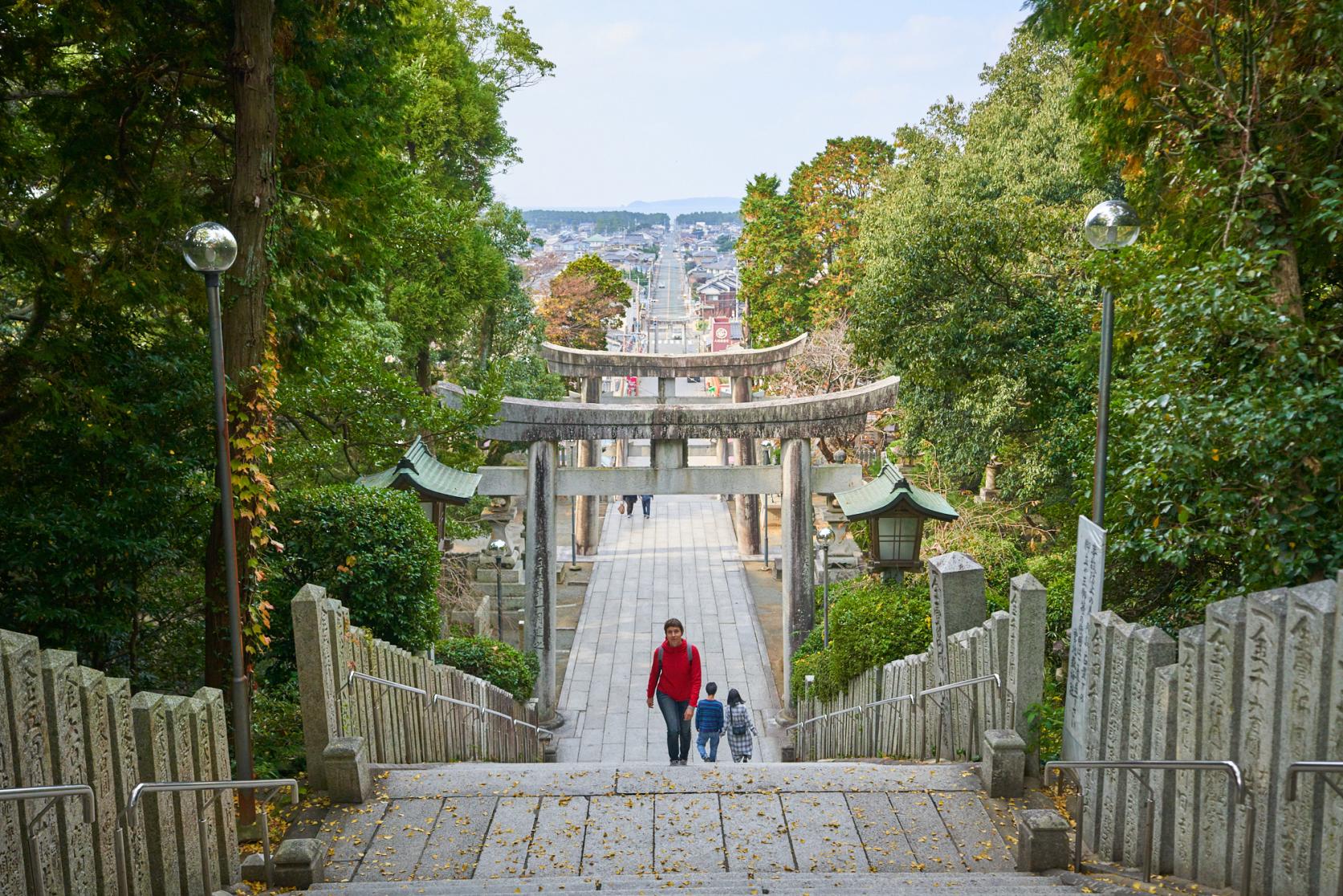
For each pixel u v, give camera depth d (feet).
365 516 39.24
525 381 110.73
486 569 85.87
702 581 96.94
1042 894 18.65
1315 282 32.27
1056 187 74.18
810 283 162.30
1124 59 33.19
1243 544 23.63
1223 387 23.67
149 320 33.60
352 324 65.21
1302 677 15.60
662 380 102.78
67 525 28.12
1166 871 19.84
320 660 26.66
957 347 58.34
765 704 68.74
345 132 35.24
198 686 37.17
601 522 121.60
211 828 20.21
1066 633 39.11
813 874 21.66
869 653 42.55
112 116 31.71
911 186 92.22
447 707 39.19
